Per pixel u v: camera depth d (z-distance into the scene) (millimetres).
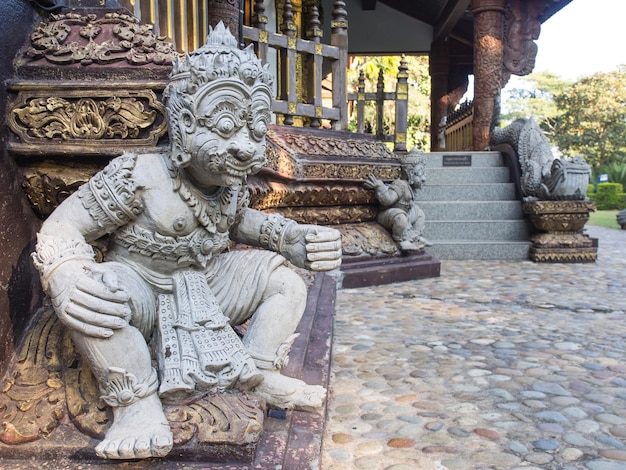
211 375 1833
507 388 2967
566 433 2430
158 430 1663
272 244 2303
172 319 1959
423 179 6469
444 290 5785
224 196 2066
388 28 17188
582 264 7801
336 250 2242
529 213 8289
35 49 2184
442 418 2580
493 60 12188
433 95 17328
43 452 1740
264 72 1904
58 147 2109
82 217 1892
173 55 2211
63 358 1986
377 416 2598
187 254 2025
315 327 3430
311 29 5973
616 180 34812
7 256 2033
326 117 6180
